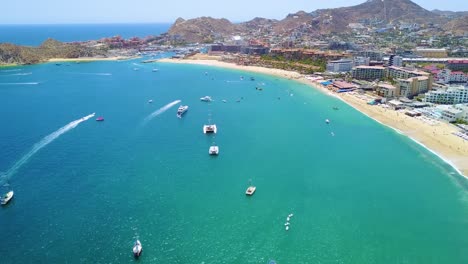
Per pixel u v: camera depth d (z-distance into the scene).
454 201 122.25
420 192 127.94
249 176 137.38
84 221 106.75
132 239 99.44
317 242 100.38
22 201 116.56
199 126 198.75
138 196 121.00
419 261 93.75
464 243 100.81
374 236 103.25
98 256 92.88
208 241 99.69
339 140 180.62
